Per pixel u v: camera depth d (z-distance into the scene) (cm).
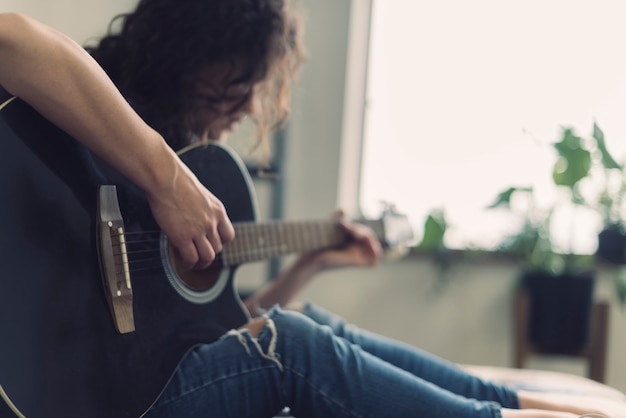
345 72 264
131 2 217
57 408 80
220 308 112
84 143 86
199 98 126
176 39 124
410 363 122
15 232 78
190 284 107
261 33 131
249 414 98
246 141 224
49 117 83
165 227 94
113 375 88
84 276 86
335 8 263
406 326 270
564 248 252
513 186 254
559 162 238
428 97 272
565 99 261
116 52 125
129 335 91
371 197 278
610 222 252
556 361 262
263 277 262
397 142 275
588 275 244
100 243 87
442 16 269
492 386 116
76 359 83
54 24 210
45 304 81
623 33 256
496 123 267
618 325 257
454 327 269
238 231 121
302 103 264
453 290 268
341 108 265
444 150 272
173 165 91
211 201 98
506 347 265
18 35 78
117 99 86
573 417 96
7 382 75
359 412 95
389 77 274
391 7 272
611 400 128
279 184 261
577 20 259
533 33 262
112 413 86
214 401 96
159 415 94
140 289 96
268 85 142
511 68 265
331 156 266
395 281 271
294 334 98
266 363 97
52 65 80
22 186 80
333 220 160
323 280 271
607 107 258
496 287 266
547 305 245
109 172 92
